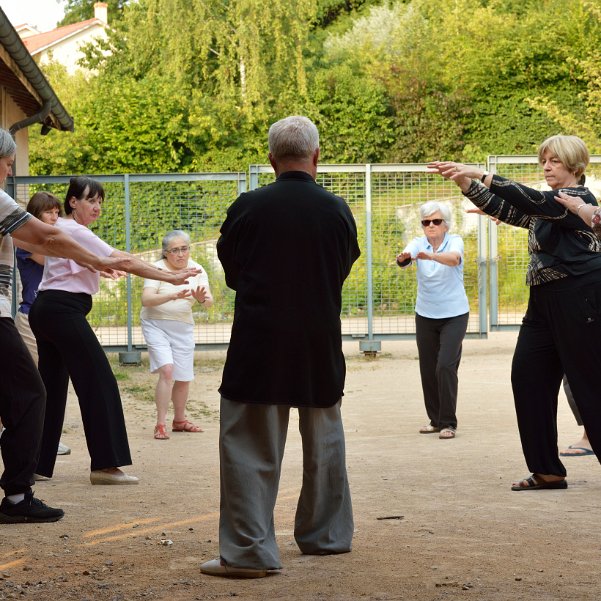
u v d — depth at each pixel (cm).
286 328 375
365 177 1516
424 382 848
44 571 389
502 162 1466
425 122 3178
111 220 1588
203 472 662
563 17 3173
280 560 397
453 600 336
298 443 808
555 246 536
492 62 3152
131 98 3167
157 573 384
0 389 487
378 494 557
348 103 3231
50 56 3925
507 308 1540
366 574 374
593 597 338
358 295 1538
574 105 3106
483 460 684
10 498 489
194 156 3222
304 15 3353
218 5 3309
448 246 837
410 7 3553
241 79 3291
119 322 1490
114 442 606
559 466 559
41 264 732
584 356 533
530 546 418
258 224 380
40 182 1471
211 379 1301
